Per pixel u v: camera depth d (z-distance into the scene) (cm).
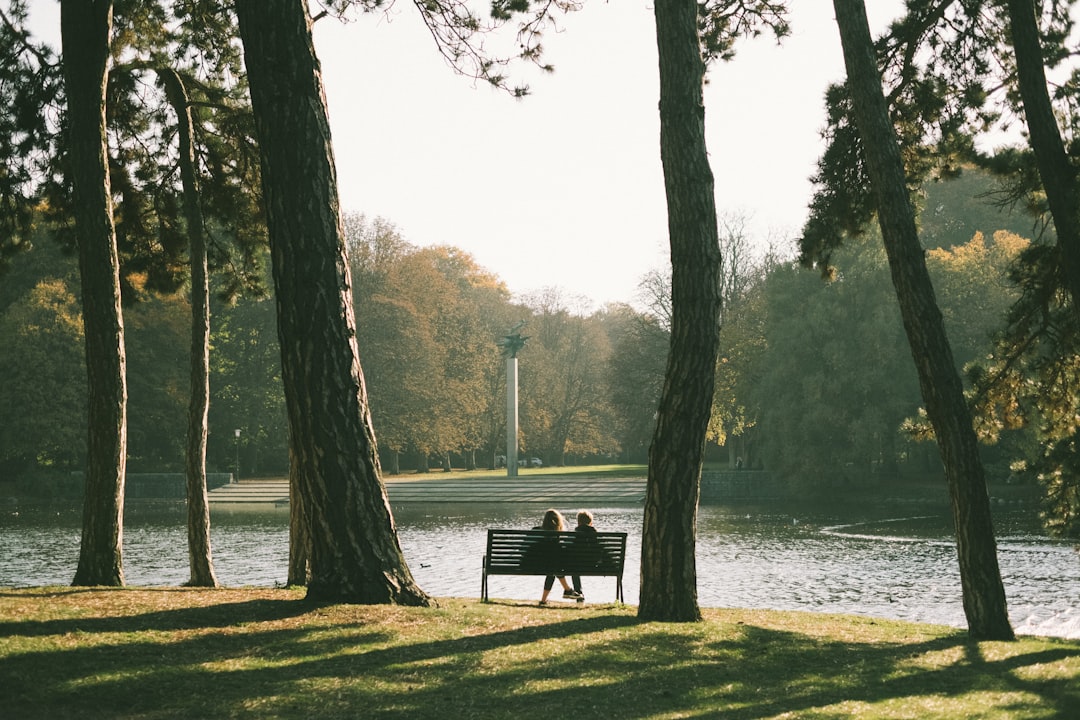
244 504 6825
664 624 1114
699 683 833
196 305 1962
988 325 5716
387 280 7688
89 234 1545
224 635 917
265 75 1088
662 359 7531
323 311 1091
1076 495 1861
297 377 1091
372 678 794
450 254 9962
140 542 4191
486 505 6688
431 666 838
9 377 6706
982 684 871
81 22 1548
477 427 8850
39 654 813
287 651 869
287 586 1705
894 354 5869
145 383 7231
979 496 1283
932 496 5978
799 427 5991
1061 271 1681
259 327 7744
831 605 2384
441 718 696
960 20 1758
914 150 1845
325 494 1095
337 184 1120
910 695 815
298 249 1087
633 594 2505
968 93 1791
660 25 1290
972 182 7406
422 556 3575
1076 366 1747
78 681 753
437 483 7388
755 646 1009
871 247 6031
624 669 866
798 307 6159
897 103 1814
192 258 1978
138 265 2214
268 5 1087
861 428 5825
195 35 2016
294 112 1091
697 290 1251
